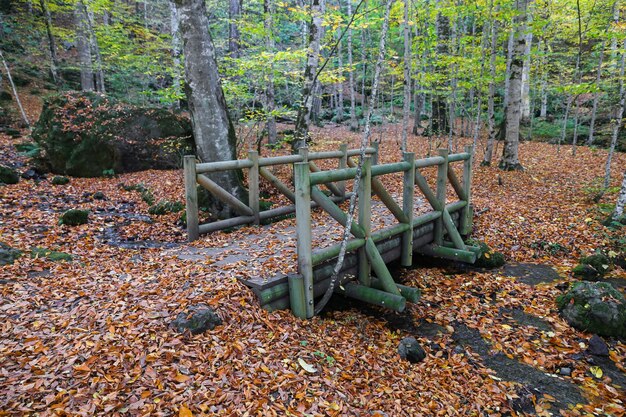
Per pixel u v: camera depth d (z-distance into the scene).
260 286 3.86
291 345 3.51
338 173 4.32
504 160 11.38
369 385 3.34
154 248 5.55
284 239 5.64
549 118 19.48
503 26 13.44
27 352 2.85
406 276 6.03
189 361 2.92
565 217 7.70
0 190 7.84
